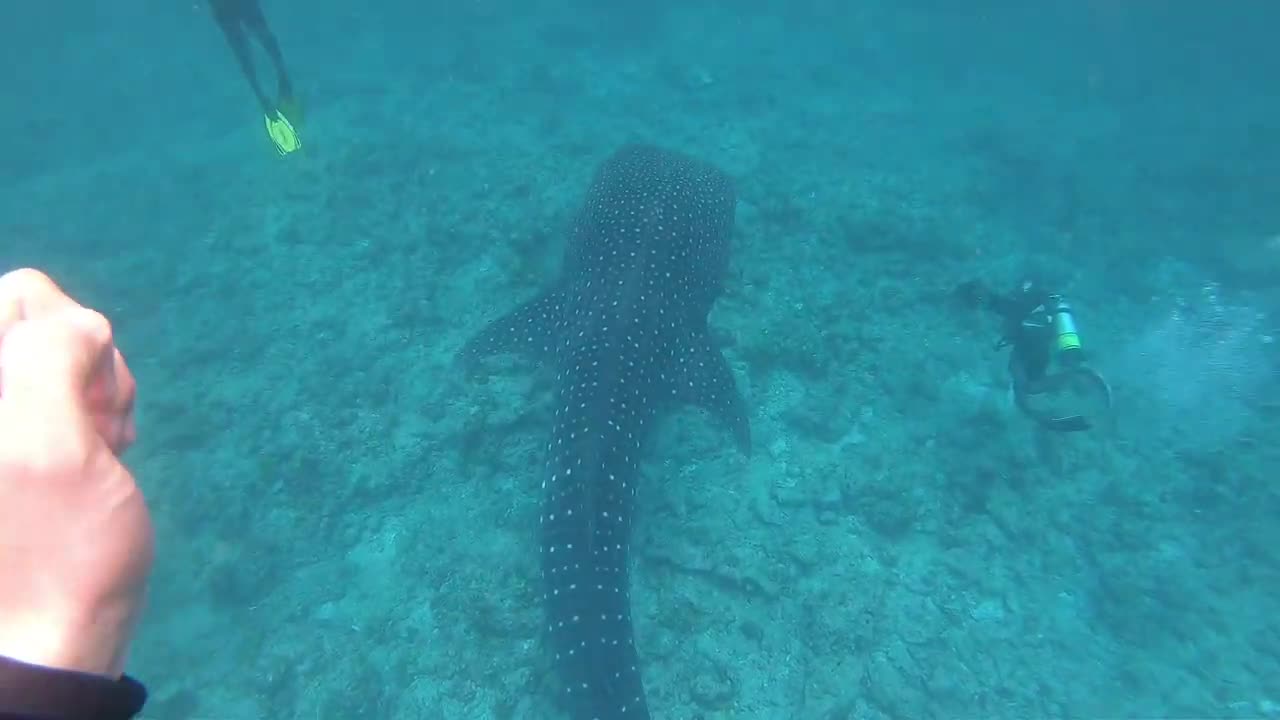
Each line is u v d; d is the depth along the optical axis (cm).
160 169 1147
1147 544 628
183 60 1892
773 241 788
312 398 646
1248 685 558
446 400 620
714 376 530
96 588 70
